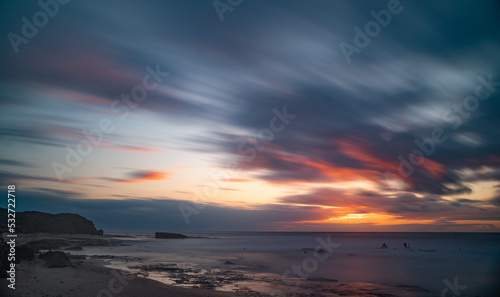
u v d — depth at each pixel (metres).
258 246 82.94
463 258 54.12
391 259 51.25
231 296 18.92
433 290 24.58
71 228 96.56
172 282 23.14
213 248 70.06
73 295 15.91
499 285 26.86
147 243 83.19
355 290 23.39
